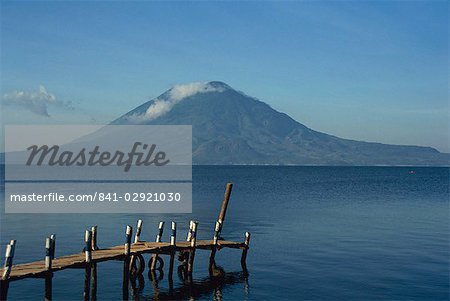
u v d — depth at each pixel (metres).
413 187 127.38
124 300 25.55
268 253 36.50
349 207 70.94
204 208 70.56
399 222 53.62
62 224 52.81
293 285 27.69
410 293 25.89
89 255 24.28
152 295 26.45
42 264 23.97
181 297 26.02
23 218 58.09
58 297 25.61
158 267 32.91
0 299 19.94
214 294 26.38
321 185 140.00
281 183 153.62
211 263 31.44
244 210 67.50
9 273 20.28
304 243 40.47
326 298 25.25
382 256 34.81
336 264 32.47
